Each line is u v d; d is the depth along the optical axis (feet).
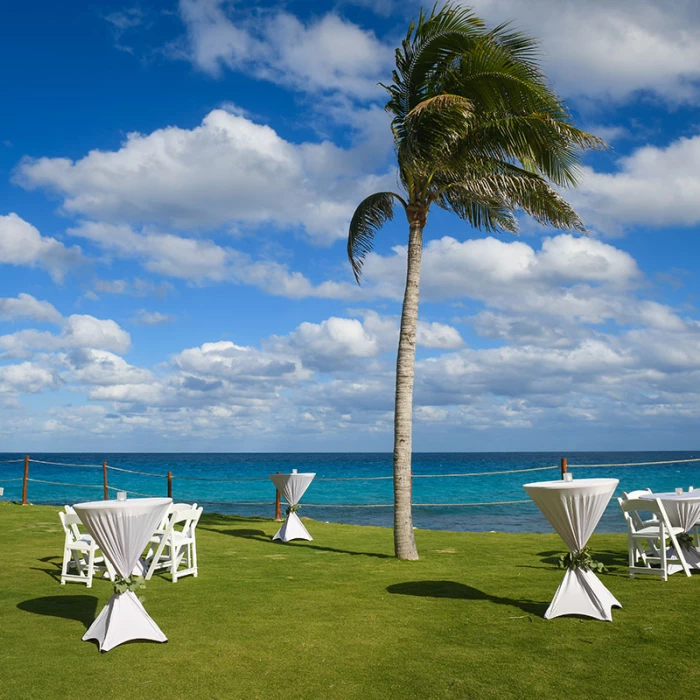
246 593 22.30
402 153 31.35
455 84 30.73
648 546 29.12
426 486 132.46
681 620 17.42
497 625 17.69
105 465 50.90
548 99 28.89
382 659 15.01
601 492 17.85
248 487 131.64
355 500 102.42
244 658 15.21
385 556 30.53
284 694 12.98
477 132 30.22
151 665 14.76
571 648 15.42
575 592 18.42
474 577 24.67
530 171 31.50
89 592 22.61
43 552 30.83
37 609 20.15
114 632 16.26
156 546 29.73
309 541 36.32
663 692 12.57
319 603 20.70
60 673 14.25
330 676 13.96
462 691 12.92
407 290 31.45
